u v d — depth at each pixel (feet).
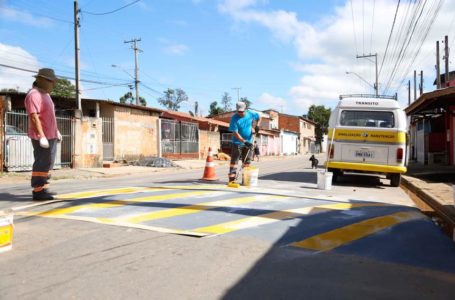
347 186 35.91
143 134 85.61
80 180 43.98
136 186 28.55
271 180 39.14
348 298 9.92
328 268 11.93
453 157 74.90
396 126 35.81
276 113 233.14
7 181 42.11
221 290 10.22
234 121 28.73
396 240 15.14
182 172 61.98
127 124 80.84
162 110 90.38
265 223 16.85
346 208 20.79
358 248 13.98
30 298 9.65
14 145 51.90
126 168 65.77
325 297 9.94
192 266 11.83
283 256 12.86
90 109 78.07
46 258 12.41
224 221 17.07
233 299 9.73
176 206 19.92
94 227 15.93
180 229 15.69
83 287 10.29
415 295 10.19
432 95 47.52
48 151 21.33
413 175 51.19
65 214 18.13
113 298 9.68
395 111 36.09
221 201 21.50
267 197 23.30
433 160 82.64
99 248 13.38
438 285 10.87
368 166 36.22
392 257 13.15
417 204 27.76
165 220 17.07
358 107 36.91
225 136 142.51
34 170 21.43
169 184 30.50
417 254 13.55
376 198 26.89
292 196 24.18
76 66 75.92
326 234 15.49
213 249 13.38
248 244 13.96
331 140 37.24
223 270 11.57
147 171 62.49
